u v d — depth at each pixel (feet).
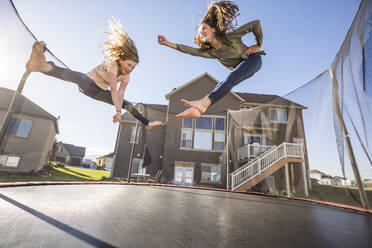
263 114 16.14
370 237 3.75
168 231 3.25
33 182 8.52
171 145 31.12
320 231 4.05
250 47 3.71
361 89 5.21
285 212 6.60
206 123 31.78
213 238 3.08
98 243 2.43
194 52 3.98
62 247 2.20
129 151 33.24
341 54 6.34
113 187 11.69
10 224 2.92
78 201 5.49
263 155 19.93
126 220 3.72
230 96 32.86
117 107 4.48
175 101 33.60
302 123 10.48
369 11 4.30
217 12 3.38
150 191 10.80
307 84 9.73
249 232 3.62
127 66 4.71
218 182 28.99
